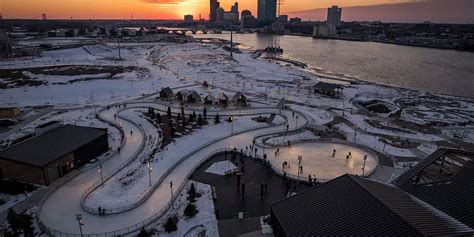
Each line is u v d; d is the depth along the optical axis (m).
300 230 31.14
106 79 125.31
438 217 28.92
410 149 64.06
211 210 42.09
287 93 115.75
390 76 162.38
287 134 71.06
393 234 26.44
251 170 53.72
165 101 98.88
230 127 75.44
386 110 94.06
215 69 167.88
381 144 66.25
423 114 93.69
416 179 40.19
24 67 146.12
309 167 54.62
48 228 37.22
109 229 38.16
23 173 48.56
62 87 111.38
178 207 42.91
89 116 83.44
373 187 34.84
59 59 176.62
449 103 106.50
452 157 44.12
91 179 50.38
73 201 44.16
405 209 29.72
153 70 152.00
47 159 49.12
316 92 117.50
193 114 80.31
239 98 96.12
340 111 92.06
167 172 51.53
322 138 67.69
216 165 54.91
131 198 44.22
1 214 40.97
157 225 39.19
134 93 110.94
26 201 43.94
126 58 198.50
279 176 51.72
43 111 87.69
